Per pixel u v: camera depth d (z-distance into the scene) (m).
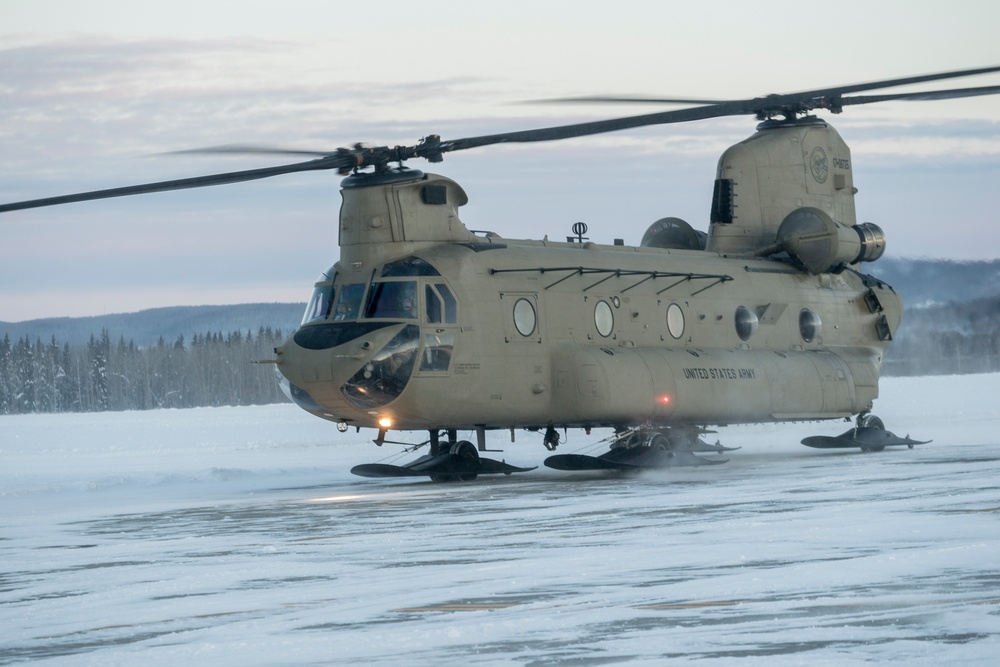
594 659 14.10
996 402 92.62
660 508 29.05
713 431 45.16
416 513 30.12
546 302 40.44
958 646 13.97
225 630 16.56
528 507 30.59
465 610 17.22
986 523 23.55
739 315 46.03
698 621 15.84
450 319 38.19
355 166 38.66
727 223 48.97
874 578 18.22
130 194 35.59
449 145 38.81
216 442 80.06
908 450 48.72
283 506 33.19
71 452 72.44
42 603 19.23
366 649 15.06
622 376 40.75
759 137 50.59
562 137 38.44
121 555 24.36
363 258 38.88
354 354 36.81
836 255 48.34
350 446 66.19
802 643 14.42
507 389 39.22
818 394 47.16
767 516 26.28
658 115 40.00
